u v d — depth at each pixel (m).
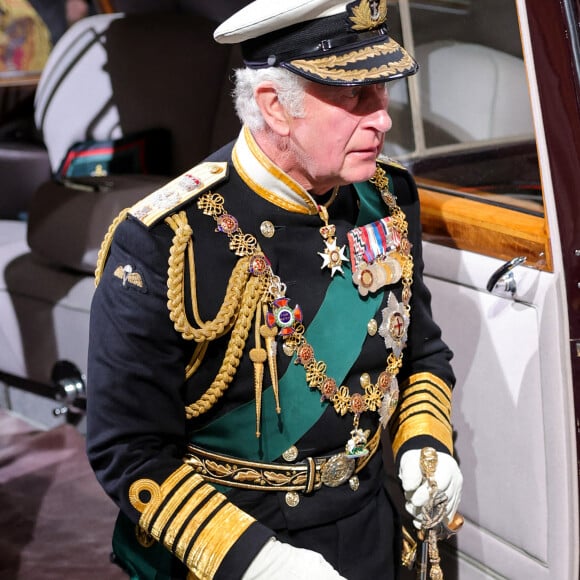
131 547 2.08
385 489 2.24
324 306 1.95
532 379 2.31
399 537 2.25
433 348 2.25
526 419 2.35
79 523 2.77
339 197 2.00
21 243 3.99
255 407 1.93
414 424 2.17
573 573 2.36
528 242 2.27
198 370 1.92
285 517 1.99
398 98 2.73
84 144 4.07
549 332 2.25
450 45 2.48
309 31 1.75
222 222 1.89
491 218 2.38
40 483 2.97
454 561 2.64
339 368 1.95
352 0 1.76
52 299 3.55
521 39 2.21
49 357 3.63
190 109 4.00
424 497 2.07
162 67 4.06
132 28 4.18
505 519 2.46
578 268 2.23
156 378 1.85
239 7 3.98
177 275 1.84
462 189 2.52
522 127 2.28
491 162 2.40
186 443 2.01
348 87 1.76
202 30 4.09
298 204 1.92
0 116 4.93
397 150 2.80
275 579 1.79
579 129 2.16
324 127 1.78
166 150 4.00
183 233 1.85
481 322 2.43
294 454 1.97
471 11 2.38
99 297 1.90
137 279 1.85
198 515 1.84
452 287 2.51
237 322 1.89
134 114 4.09
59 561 2.60
